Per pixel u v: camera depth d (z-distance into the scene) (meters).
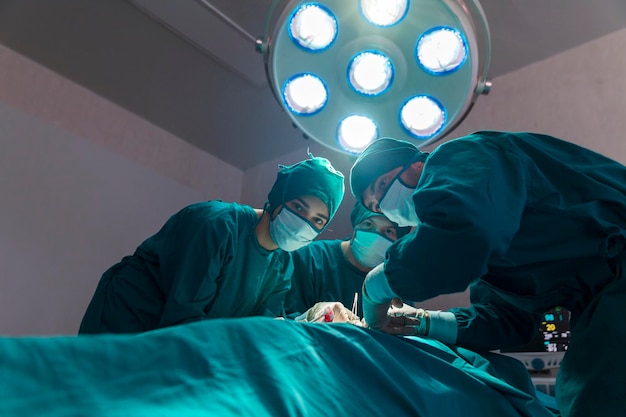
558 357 1.73
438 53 1.46
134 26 2.79
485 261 0.85
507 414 0.95
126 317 1.73
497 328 1.35
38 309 2.42
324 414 0.67
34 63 2.96
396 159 1.25
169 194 3.22
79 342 0.52
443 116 1.50
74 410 0.45
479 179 0.91
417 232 0.91
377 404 0.77
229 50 2.88
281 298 1.92
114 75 3.08
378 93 1.54
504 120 2.70
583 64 2.54
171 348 0.59
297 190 1.77
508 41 2.63
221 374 0.61
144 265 1.83
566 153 1.08
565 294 0.99
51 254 2.54
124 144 3.20
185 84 3.14
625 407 0.81
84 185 2.81
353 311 1.76
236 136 3.54
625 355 0.83
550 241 0.95
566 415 0.88
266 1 2.59
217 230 1.74
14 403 0.42
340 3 1.46
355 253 2.06
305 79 1.54
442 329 1.36
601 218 0.94
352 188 1.33
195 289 1.62
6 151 2.56
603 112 2.39
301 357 0.75
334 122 1.59
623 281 0.89
